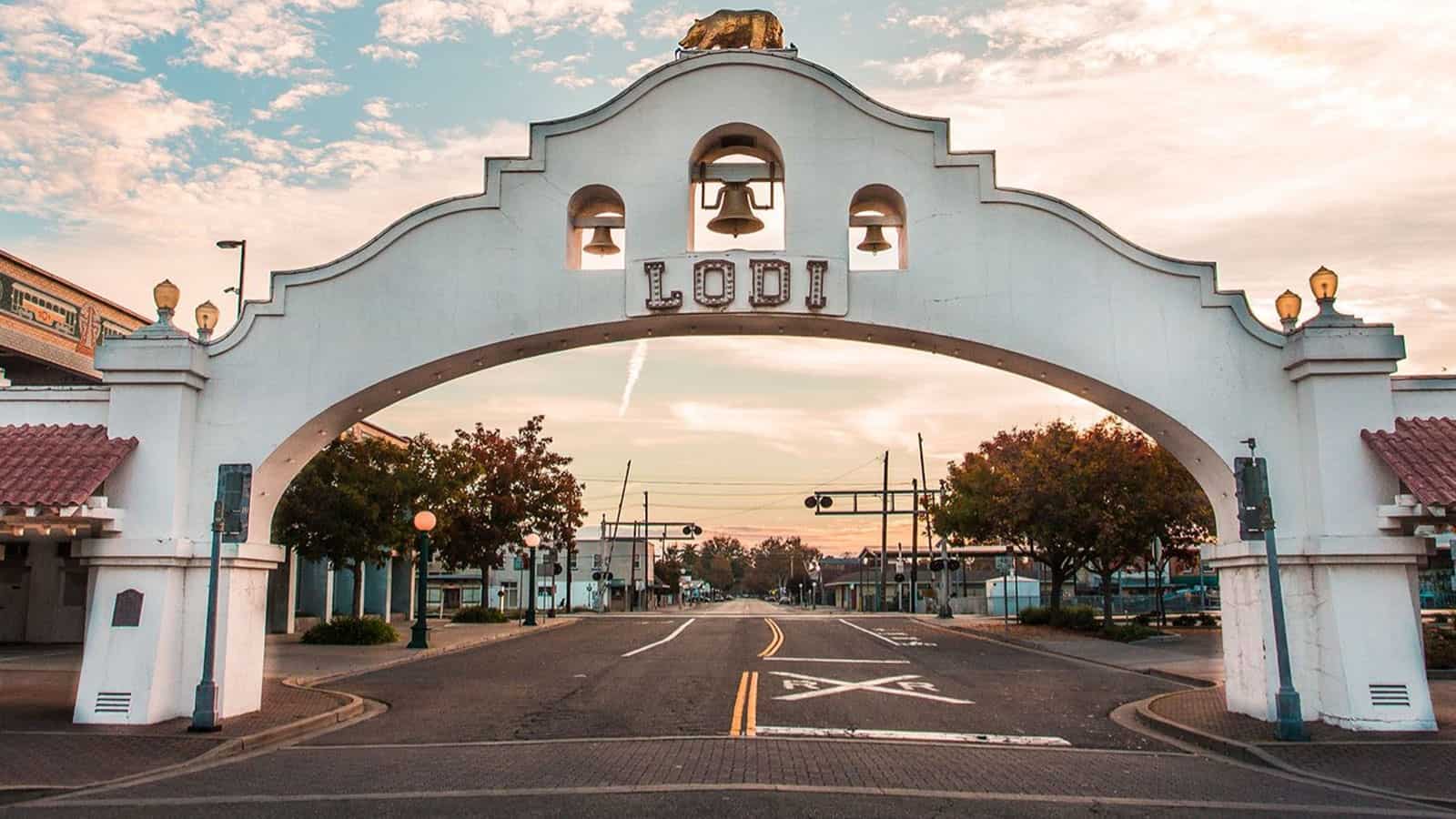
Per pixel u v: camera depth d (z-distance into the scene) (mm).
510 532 45781
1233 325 15055
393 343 15266
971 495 42094
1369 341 14320
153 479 14664
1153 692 19453
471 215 15500
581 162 15508
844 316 15094
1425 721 13648
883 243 16500
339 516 30016
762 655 27141
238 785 10617
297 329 15320
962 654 28328
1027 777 11156
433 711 16500
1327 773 11484
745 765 11547
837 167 15430
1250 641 14852
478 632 37719
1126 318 15109
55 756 12055
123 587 14453
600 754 12312
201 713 13586
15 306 25312
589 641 34156
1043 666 24672
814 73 15539
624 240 15438
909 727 14844
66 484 13766
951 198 15375
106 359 14750
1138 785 10820
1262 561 14500
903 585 88000
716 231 16297
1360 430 14328
